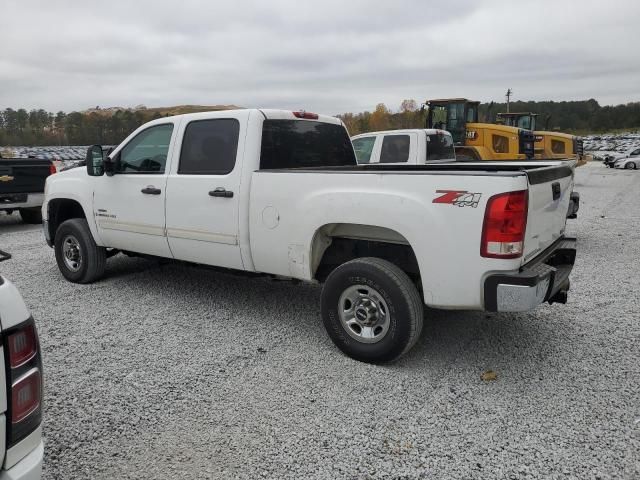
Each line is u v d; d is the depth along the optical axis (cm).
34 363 186
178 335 454
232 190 448
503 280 329
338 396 347
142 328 471
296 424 314
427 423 314
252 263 453
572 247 421
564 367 386
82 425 314
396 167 497
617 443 291
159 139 516
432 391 352
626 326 465
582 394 345
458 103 1684
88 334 456
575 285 601
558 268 414
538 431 304
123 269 679
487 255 330
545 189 375
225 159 461
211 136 473
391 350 377
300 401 341
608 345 425
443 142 1018
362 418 320
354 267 382
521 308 327
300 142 502
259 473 270
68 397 346
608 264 708
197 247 488
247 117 452
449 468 272
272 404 338
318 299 556
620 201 1544
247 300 552
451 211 339
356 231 410
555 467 271
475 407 331
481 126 1647
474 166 487
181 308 526
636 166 3531
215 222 464
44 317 498
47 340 442
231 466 276
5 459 175
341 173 385
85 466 276
